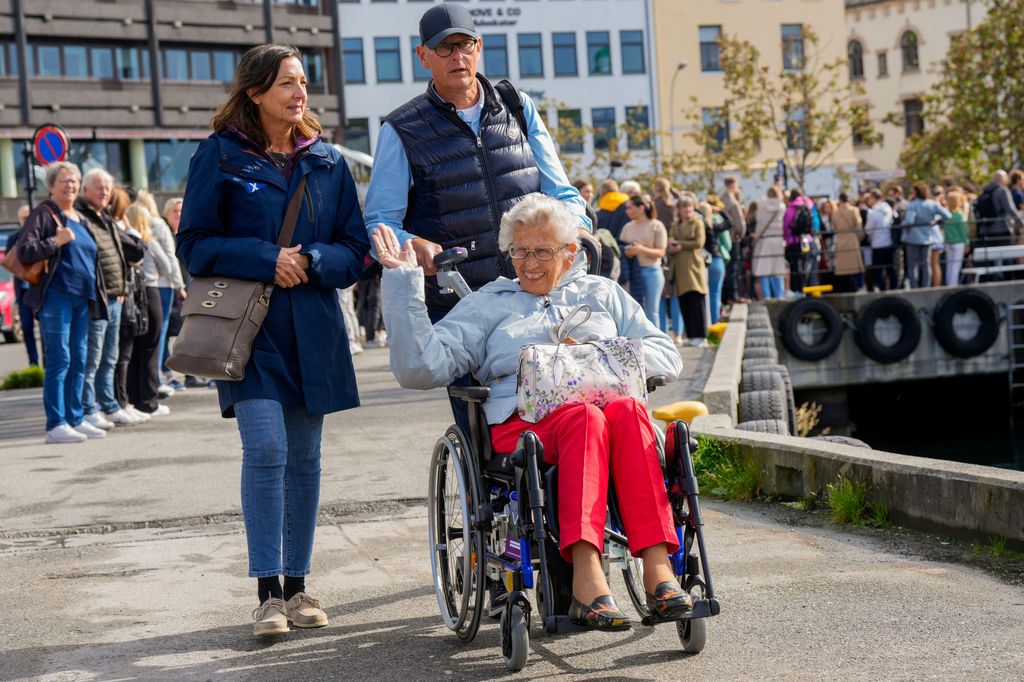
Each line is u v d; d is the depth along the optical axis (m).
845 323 24.62
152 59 56.50
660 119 63.59
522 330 5.07
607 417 4.59
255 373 5.31
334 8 60.59
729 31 63.91
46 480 9.45
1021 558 6.02
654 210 16.64
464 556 4.92
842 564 6.12
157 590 6.16
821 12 64.31
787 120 51.97
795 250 25.00
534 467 4.45
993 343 24.89
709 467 8.45
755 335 18.31
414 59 62.28
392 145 5.79
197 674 4.81
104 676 4.82
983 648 4.68
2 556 7.02
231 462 10.00
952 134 48.34
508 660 4.66
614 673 4.58
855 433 24.88
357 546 6.97
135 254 12.47
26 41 53.72
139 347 13.09
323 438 11.25
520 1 62.50
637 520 4.46
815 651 4.74
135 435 11.76
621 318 5.28
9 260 11.05
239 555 6.86
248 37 58.44
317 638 5.27
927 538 6.58
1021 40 46.66
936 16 67.94
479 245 5.80
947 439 23.30
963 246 25.72
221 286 5.28
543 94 62.84
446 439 5.18
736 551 6.50
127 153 56.56
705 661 4.68
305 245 5.42
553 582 4.59
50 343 11.30
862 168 68.50
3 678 4.82
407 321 4.89
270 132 5.48
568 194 6.08
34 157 17.59
